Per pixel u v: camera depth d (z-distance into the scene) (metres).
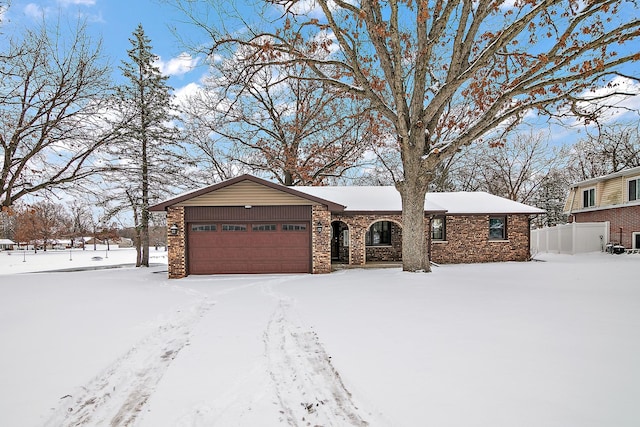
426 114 10.87
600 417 2.83
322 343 4.98
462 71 11.20
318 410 3.26
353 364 4.14
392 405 3.17
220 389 3.74
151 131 20.78
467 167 32.91
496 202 18.41
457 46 10.52
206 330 5.92
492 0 10.62
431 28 11.30
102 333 5.73
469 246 17.50
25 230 54.25
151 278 13.80
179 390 3.74
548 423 2.77
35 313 7.16
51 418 3.20
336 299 8.05
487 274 11.41
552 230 22.75
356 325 5.77
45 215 56.84
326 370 4.12
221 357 4.66
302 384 3.80
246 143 25.72
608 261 15.95
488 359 4.10
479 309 6.52
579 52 9.31
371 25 10.61
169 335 5.72
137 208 20.92
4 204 14.85
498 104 10.36
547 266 14.16
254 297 8.89
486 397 3.22
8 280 13.04
